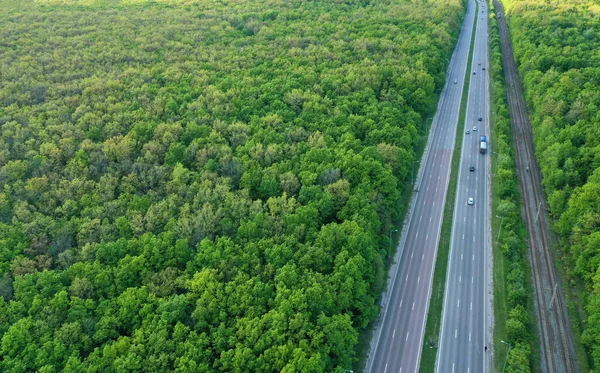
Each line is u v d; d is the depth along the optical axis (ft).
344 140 568.00
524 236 528.63
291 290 387.55
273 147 536.01
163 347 346.33
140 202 469.98
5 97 625.41
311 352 357.20
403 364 399.03
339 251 435.12
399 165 571.28
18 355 338.54
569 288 464.65
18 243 422.82
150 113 605.73
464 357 403.75
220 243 421.18
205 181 489.26
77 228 442.91
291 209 461.78
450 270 485.97
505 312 440.45
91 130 564.30
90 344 357.82
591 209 477.36
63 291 376.27
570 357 403.75
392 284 469.98
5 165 500.74
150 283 390.42
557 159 565.12
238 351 342.85
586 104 638.53
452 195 594.65
